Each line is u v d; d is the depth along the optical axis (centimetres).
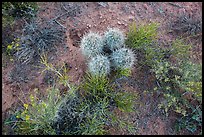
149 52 83
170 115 80
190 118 79
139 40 81
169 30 90
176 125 79
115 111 78
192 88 79
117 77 80
